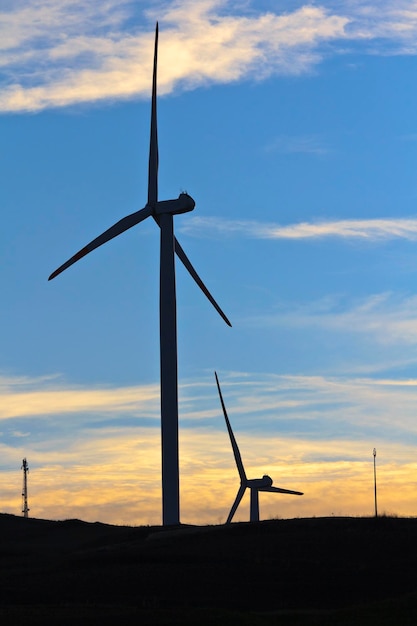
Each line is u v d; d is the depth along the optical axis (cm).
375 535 8688
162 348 9619
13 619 6425
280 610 7019
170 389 9569
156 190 9912
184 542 9081
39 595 7406
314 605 7162
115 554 8675
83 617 6444
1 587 7688
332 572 7750
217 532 9325
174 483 9544
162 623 6288
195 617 6431
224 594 7356
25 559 9712
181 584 7556
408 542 8450
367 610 6688
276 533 9081
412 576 7638
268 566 7944
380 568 7825
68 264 9656
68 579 7838
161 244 9794
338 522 9319
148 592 7425
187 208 9775
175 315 9675
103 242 9725
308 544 8531
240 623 6328
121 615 6494
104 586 7569
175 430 9550
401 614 6500
